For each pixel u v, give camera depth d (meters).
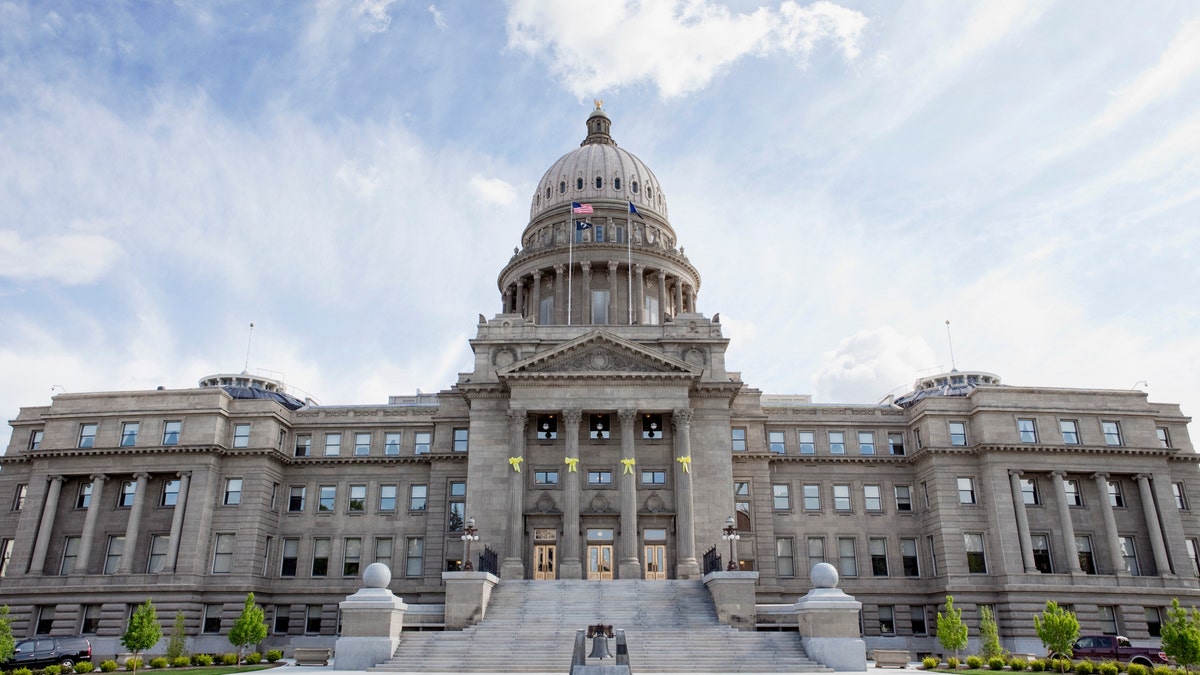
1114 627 68.69
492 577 54.91
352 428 79.81
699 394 70.62
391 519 76.75
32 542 72.38
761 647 45.53
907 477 77.94
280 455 76.44
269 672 44.75
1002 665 51.72
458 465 76.75
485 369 72.19
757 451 76.25
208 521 72.12
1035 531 71.94
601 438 68.75
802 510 76.88
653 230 100.38
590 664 33.12
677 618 51.62
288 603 73.88
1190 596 69.50
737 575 51.62
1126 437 74.62
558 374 67.56
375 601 45.84
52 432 75.25
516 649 45.69
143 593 69.00
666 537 66.25
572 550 63.84
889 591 73.69
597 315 92.50
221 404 75.19
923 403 76.56
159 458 73.50
